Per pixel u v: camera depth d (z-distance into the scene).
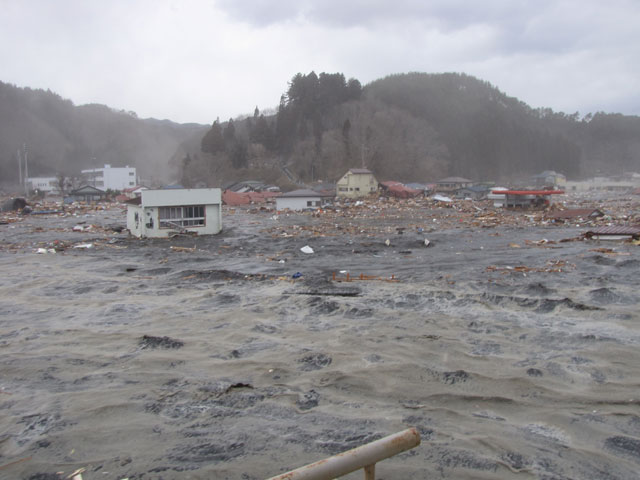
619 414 7.86
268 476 6.13
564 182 125.62
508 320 13.33
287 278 19.42
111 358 10.87
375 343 11.54
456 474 6.13
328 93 141.75
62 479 6.19
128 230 37.44
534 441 7.04
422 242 30.81
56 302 16.12
